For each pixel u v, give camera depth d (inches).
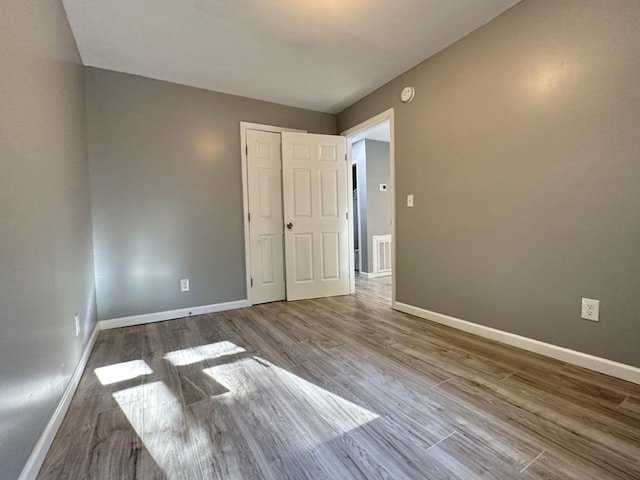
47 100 61.4
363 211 214.7
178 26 87.4
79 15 81.2
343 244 156.5
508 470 43.4
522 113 81.4
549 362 76.1
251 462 46.2
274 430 53.4
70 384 64.7
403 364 77.5
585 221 70.9
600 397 60.6
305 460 46.4
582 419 54.1
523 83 80.7
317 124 156.8
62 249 65.8
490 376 70.2
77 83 94.6
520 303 84.6
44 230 54.8
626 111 63.7
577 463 44.4
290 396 64.1
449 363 77.4
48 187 58.8
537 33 77.2
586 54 68.8
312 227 149.9
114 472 44.8
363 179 212.7
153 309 119.6
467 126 95.7
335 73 117.2
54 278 58.8
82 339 80.3
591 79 68.3
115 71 111.3
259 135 141.1
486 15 85.7
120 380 72.7
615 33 64.4
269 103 143.3
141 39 92.9
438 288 108.9
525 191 81.7
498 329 90.5
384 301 143.5
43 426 48.7
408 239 119.9
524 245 82.7
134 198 115.5
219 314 127.4
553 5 73.9
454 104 99.3
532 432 51.2
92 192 108.6
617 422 53.0
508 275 87.0
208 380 71.7
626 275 65.2
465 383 67.4
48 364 52.4
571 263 73.7
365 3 79.9
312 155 148.9
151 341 98.0
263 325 111.6
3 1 42.7
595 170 68.7
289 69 113.4
